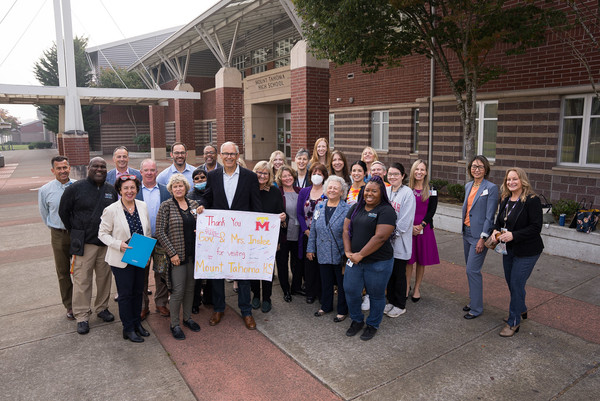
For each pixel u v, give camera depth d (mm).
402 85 14711
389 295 5406
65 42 17844
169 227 4758
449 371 4074
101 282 5188
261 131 22766
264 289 5531
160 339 4824
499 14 7980
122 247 4543
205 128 33094
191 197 5312
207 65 34406
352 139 17047
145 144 40469
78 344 4719
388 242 4617
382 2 7898
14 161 36938
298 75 11852
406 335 4809
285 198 5902
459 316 5270
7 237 9547
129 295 4707
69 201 4832
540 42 8406
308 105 11695
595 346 4469
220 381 3986
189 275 4957
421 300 5785
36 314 5527
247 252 5062
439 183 11219
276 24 22516
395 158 15297
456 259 7469
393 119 15188
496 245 4750
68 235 5188
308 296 5805
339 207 5086
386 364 4219
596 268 6734
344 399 3682
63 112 24703
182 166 6418
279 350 4551
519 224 4613
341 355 4410
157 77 36750
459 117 11375
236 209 5098
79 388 3902
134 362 4340
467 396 3688
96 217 4910
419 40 9500
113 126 43625
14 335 4941
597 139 8828
